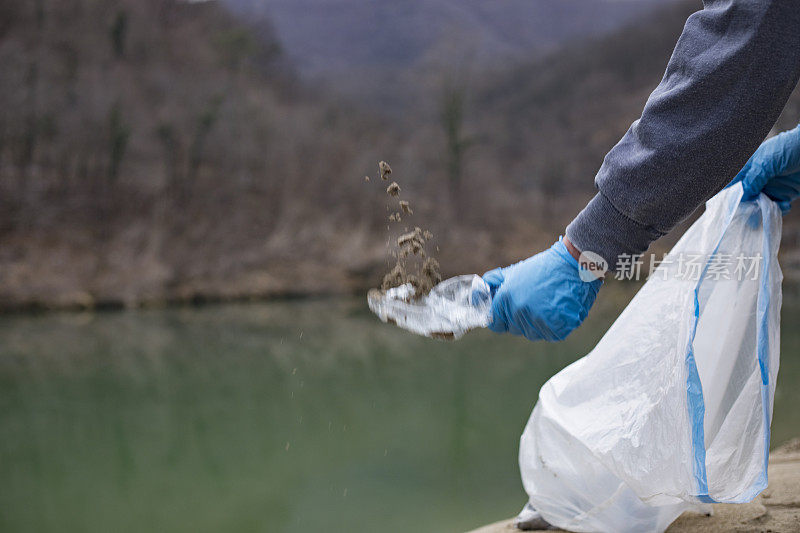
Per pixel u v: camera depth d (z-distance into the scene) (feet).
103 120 62.39
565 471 5.27
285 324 37.50
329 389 21.36
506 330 4.34
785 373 16.84
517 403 18.63
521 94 119.96
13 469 14.32
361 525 10.22
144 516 11.51
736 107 3.46
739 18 3.42
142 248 53.57
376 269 57.31
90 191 57.67
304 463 13.84
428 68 134.72
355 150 75.87
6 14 67.31
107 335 33.63
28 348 29.78
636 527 5.05
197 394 21.09
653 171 3.64
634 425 4.68
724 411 4.66
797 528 4.81
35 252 50.42
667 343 4.64
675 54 3.72
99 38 71.82
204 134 67.10
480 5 219.20
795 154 4.54
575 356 25.43
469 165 81.56
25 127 59.77
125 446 15.94
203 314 42.93
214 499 12.14
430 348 28.91
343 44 201.46
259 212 61.87
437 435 15.65
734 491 4.42
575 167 93.81
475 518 10.28
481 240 69.26
